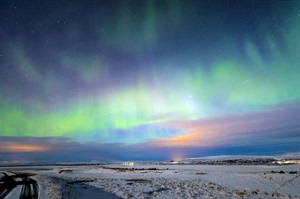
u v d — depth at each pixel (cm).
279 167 7138
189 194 1969
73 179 3597
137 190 2200
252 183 2944
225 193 2011
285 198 1828
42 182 3162
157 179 3512
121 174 4972
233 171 5512
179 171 5769
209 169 6612
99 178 3794
